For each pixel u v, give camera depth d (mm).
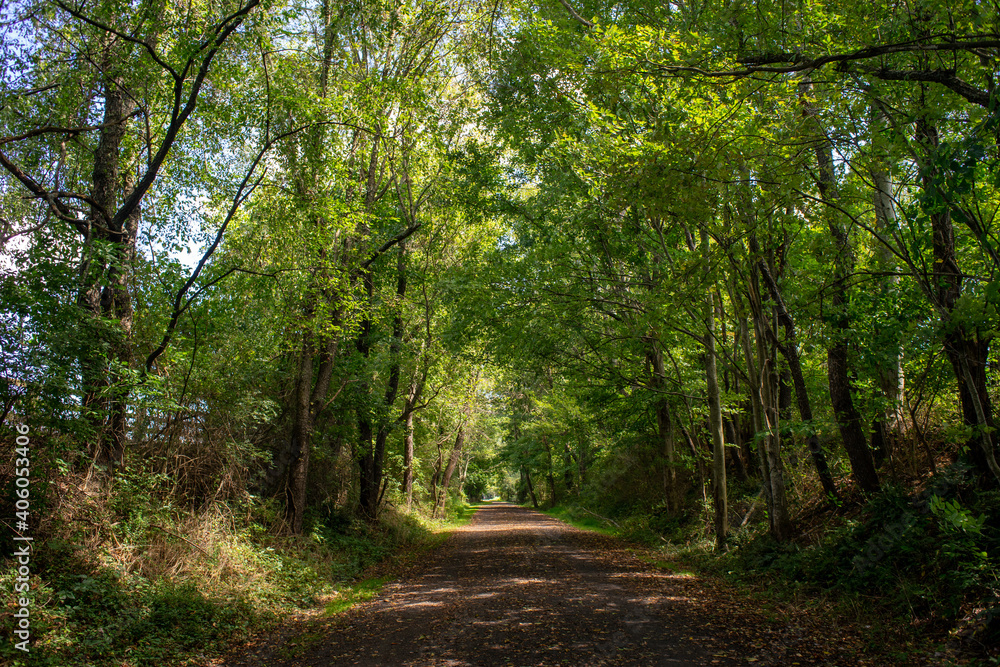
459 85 16750
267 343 13188
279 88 11766
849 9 6348
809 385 14992
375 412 18094
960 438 6684
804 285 9906
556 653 6434
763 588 9688
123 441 9898
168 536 9242
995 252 5742
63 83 10242
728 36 7121
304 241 12484
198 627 7348
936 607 6613
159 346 10086
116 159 11031
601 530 24125
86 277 8703
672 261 12797
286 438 15391
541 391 29078
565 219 14477
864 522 9633
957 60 5988
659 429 19672
